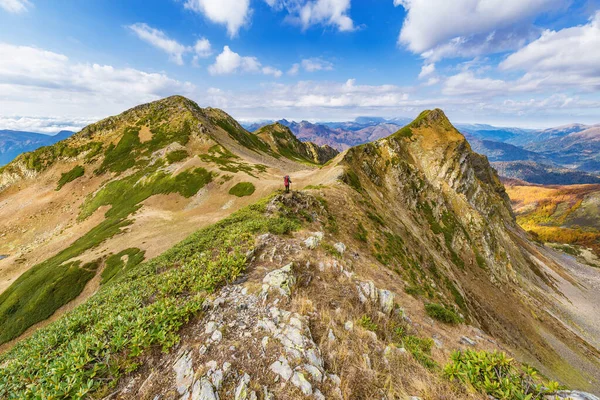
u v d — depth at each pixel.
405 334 11.99
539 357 45.06
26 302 44.78
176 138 112.44
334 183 52.12
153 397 6.56
